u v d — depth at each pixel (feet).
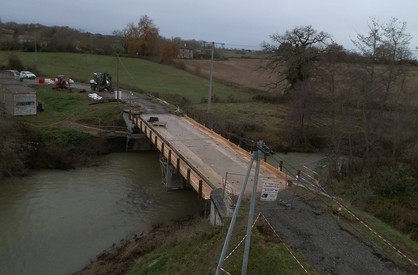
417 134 83.10
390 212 50.19
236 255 32.81
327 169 74.54
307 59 134.41
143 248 45.42
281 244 34.19
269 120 116.98
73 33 273.54
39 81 138.82
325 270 30.50
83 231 51.80
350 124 81.20
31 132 81.20
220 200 43.55
